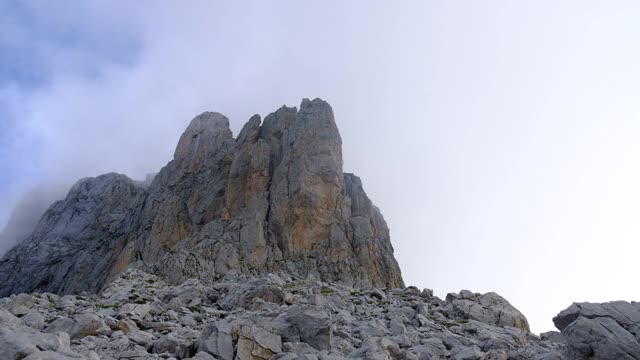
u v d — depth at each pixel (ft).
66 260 296.92
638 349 47.42
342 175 206.28
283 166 205.05
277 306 80.33
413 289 115.85
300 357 47.67
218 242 176.65
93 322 57.72
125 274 151.94
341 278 171.63
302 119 220.02
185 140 294.05
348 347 59.00
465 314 92.27
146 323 67.10
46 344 38.99
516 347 67.82
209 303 95.76
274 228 187.21
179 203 231.30
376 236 204.64
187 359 49.44
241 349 51.98
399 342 63.87
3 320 52.39
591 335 49.39
